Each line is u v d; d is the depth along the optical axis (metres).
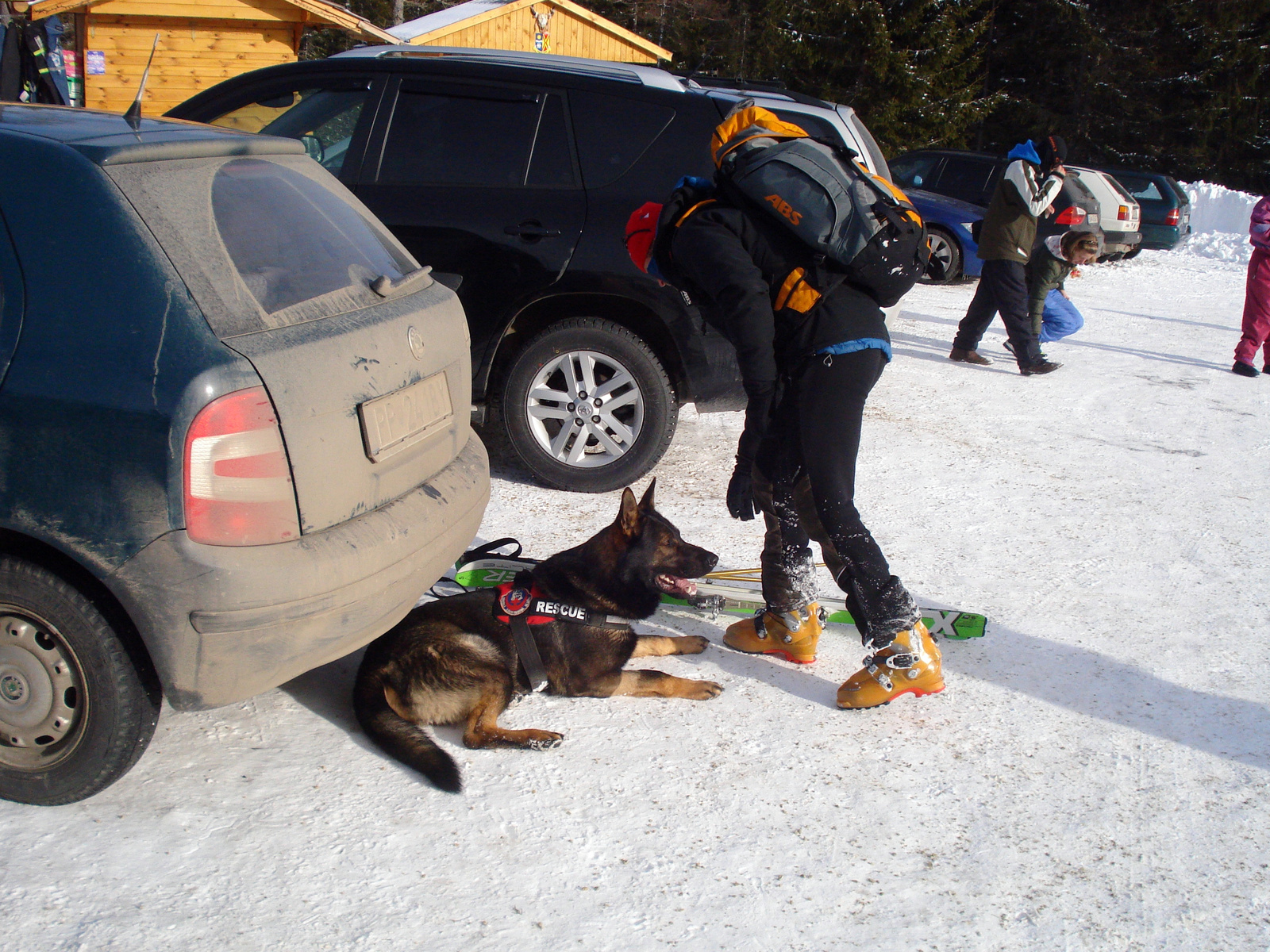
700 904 2.40
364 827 2.61
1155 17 36.56
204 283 2.41
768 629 3.63
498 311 4.89
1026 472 5.96
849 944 2.29
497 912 2.33
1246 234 21.22
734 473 3.08
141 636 2.39
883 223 2.91
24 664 2.53
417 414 2.94
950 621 3.77
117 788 2.71
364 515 2.69
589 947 2.24
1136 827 2.76
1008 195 8.20
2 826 2.53
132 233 2.39
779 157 2.91
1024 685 3.52
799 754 3.05
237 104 5.34
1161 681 3.57
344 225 3.08
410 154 5.00
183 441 2.28
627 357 4.96
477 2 18.67
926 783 2.93
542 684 3.23
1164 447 6.61
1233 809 2.85
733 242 2.91
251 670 2.45
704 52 40.09
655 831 2.65
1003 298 8.43
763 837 2.65
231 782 2.76
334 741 3.00
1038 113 35.41
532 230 4.80
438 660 3.04
